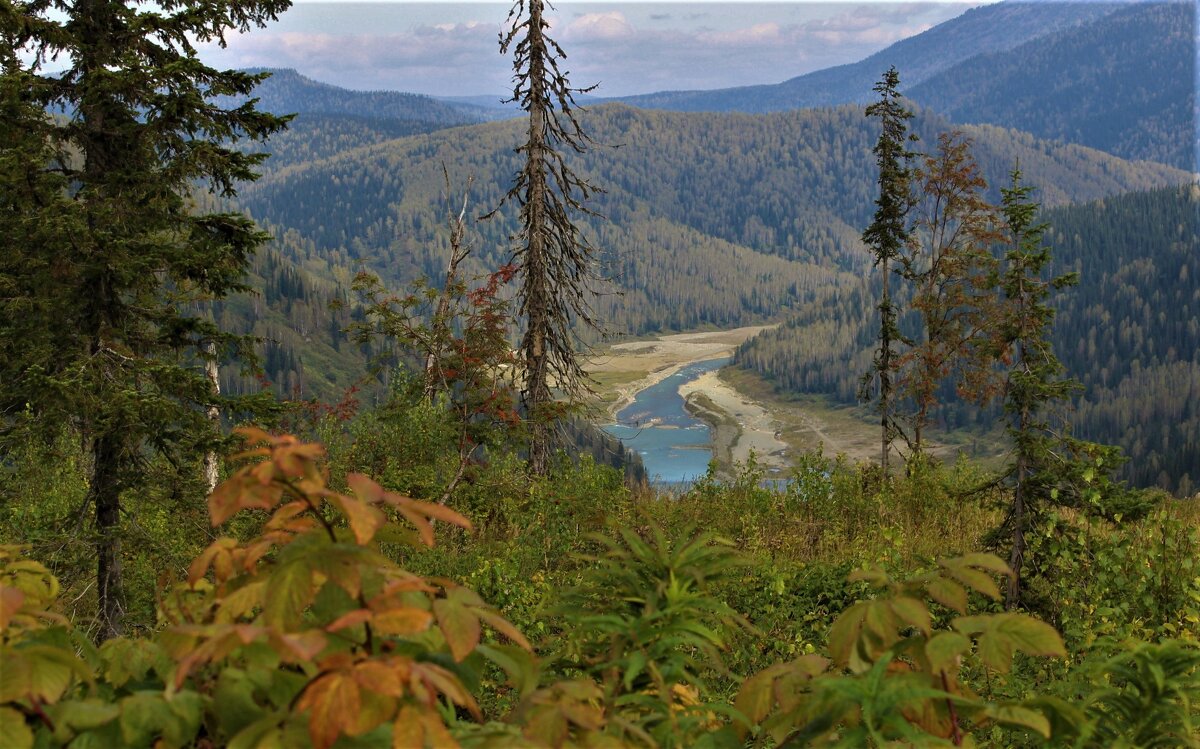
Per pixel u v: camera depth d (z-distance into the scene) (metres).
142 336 8.76
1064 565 7.07
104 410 7.86
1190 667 1.68
